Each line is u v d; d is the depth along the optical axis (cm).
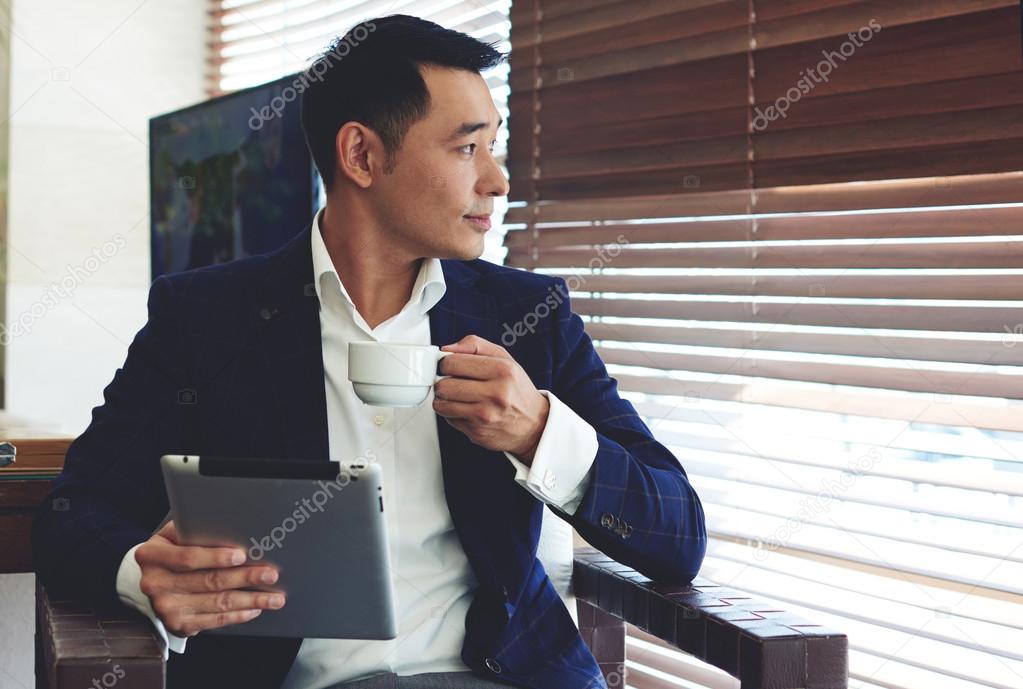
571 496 115
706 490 171
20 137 298
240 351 123
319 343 123
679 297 177
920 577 144
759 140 165
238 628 106
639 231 182
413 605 121
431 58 120
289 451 119
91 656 91
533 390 111
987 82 139
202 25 306
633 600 121
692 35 173
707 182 172
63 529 113
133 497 121
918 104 145
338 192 125
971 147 140
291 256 128
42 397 304
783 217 163
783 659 100
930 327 143
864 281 151
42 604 114
